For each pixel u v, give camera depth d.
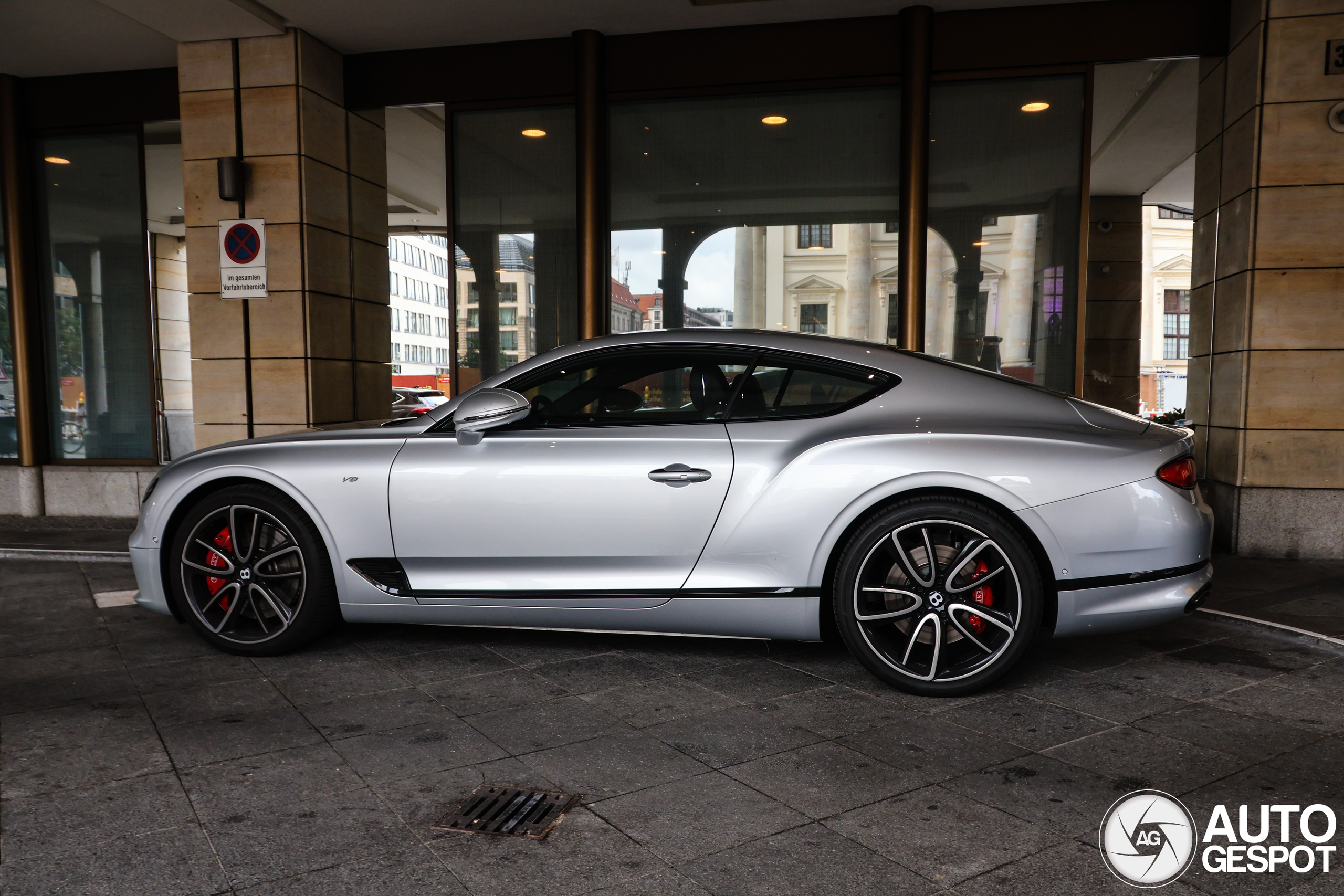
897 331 6.84
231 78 6.87
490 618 3.67
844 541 3.41
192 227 7.05
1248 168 5.85
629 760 2.75
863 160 6.82
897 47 6.63
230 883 2.06
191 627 3.97
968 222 6.70
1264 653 3.84
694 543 3.45
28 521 7.91
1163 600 3.21
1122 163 11.34
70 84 7.93
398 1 6.32
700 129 7.01
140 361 8.18
